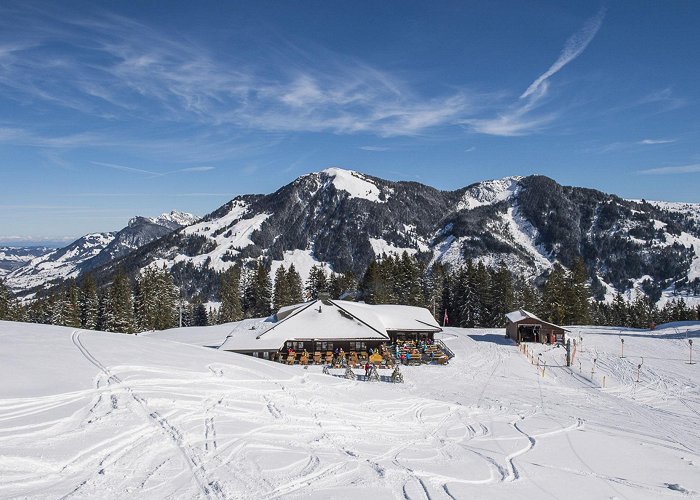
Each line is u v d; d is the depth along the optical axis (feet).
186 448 40.88
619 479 47.24
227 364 74.18
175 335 202.59
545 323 178.50
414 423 65.26
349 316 153.89
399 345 158.81
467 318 275.18
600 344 173.99
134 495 31.32
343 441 51.19
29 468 32.60
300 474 38.68
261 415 54.65
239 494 33.30
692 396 104.42
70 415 42.14
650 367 136.46
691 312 348.59
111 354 62.28
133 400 48.75
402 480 40.14
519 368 135.23
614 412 87.66
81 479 32.53
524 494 40.11
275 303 298.76
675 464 55.11
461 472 44.42
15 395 43.39
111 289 262.88
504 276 293.23
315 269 324.19
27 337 64.28
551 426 70.44
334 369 126.93
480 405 86.94
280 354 136.98
